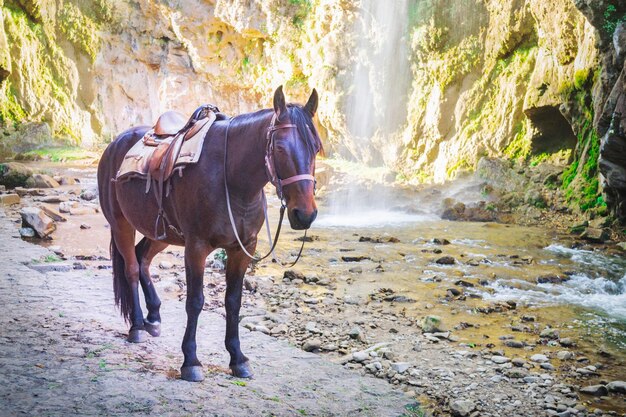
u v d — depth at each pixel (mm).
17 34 23719
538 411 4586
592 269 9469
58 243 9680
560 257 10289
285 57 21484
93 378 4180
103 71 25906
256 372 4652
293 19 21094
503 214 14109
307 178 3811
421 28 17953
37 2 24156
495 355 5840
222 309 6590
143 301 6398
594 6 11867
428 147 18359
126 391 4016
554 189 14625
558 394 4953
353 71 19656
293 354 5148
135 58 25969
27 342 4824
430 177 18172
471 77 17422
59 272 7406
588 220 13062
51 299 6113
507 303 7570
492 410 4566
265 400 4121
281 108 3889
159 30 25172
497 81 16859
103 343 4941
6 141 23203
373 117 19422
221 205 4141
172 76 25438
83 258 8648
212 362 4762
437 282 8516
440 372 5289
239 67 23438
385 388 4602
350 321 6629
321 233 12008
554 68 14938
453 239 11664
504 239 11711
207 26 23281
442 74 17719
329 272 8859
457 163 17203
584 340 6414
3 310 5633
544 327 6797
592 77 13477
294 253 10000
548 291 8281
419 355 5715
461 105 17469
